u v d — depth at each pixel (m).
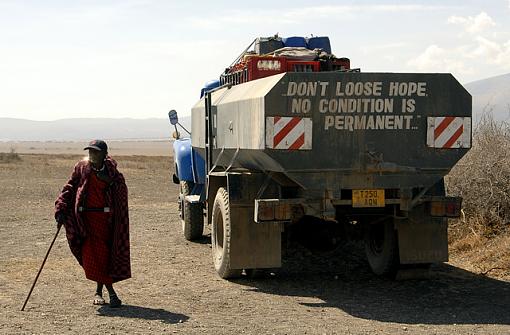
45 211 19.78
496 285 9.55
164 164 54.56
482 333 7.19
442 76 8.74
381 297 9.01
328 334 7.15
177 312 8.09
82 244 8.16
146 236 14.69
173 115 15.77
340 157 8.59
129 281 9.96
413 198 9.14
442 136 8.77
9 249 12.92
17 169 41.94
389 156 8.71
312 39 12.34
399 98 8.66
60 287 9.48
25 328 7.28
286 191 9.44
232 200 9.53
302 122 8.42
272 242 9.64
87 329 7.25
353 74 8.52
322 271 10.87
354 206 8.79
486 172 12.20
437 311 8.20
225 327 7.40
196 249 12.96
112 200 8.05
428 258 9.72
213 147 10.91
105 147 8.02
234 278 10.14
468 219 12.32
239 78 11.09
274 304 8.59
